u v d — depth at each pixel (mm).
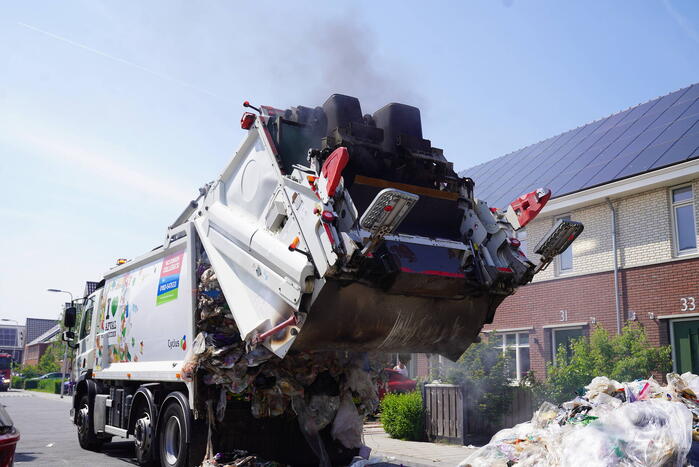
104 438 10078
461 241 6715
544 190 6473
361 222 5324
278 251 6066
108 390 9797
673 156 13406
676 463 4625
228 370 6582
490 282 6461
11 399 32062
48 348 56812
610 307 14227
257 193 6672
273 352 6109
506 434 5988
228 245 6922
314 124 6629
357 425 7270
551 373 11172
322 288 5652
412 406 10703
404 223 6395
